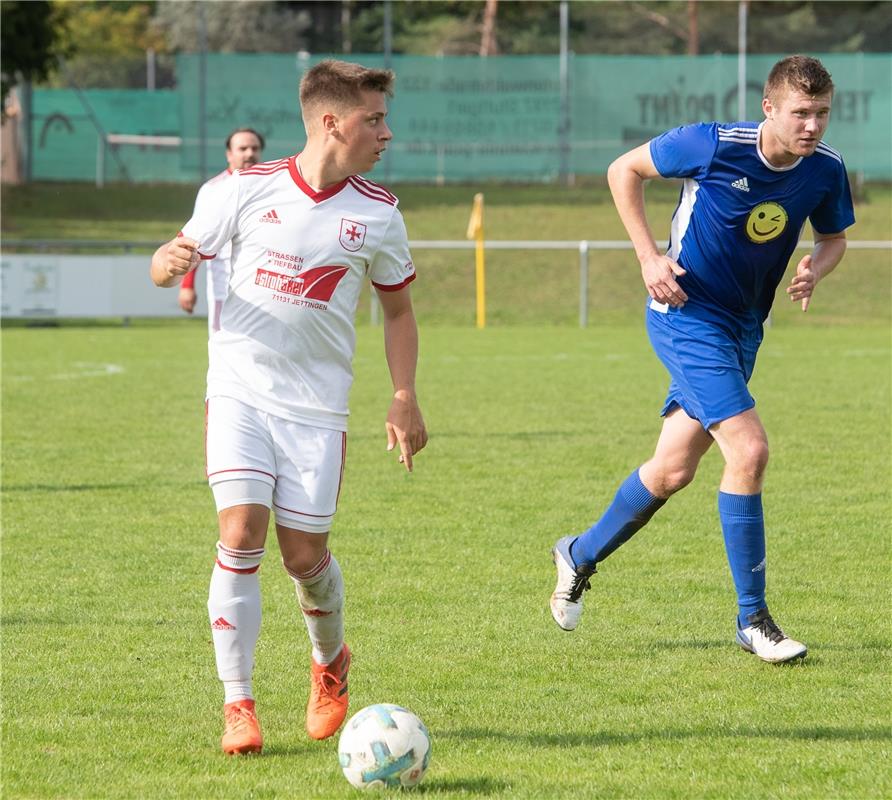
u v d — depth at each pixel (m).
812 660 17.45
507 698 15.89
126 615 19.67
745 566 17.47
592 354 62.00
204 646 18.11
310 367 14.37
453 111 124.81
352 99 13.88
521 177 125.50
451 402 44.91
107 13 183.00
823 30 141.75
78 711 15.36
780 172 16.97
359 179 14.55
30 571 22.33
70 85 142.62
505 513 27.17
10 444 35.94
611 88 124.38
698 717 15.09
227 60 122.75
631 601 20.62
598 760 13.67
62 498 28.67
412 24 170.88
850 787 12.82
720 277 17.47
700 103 123.44
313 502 14.21
